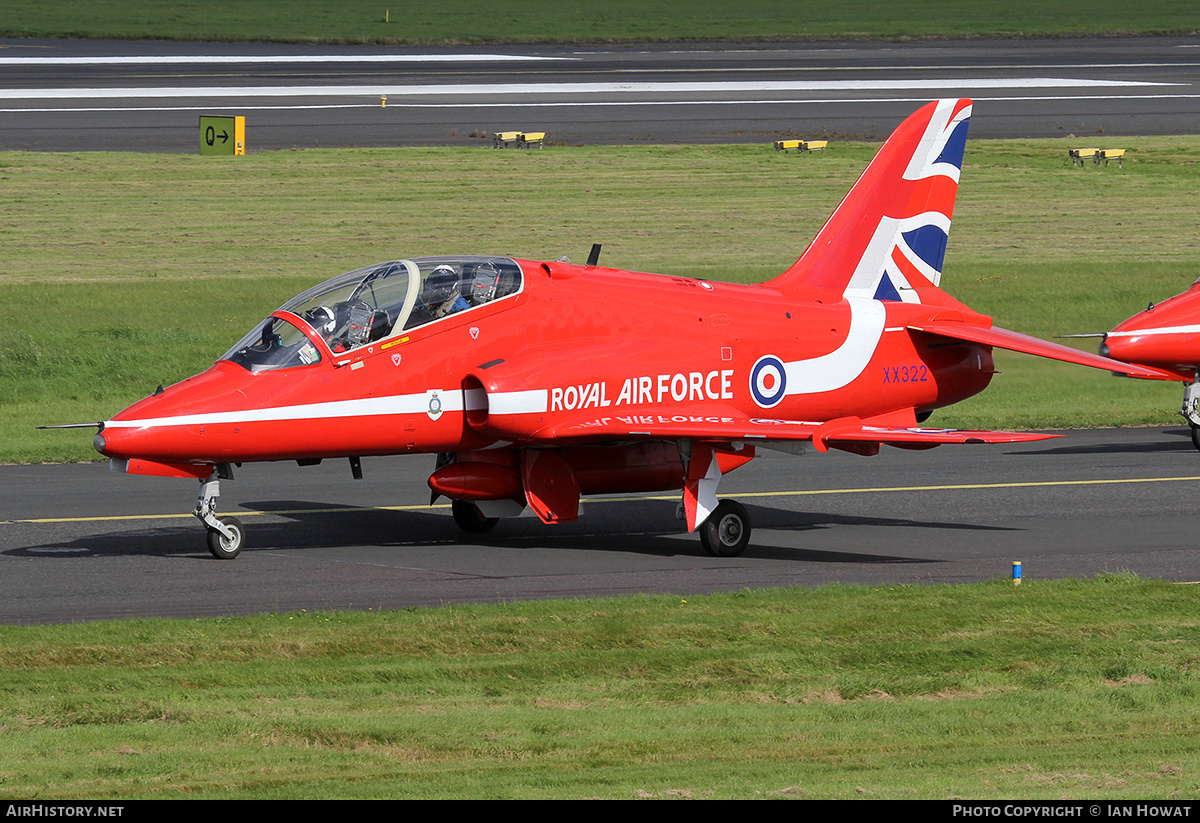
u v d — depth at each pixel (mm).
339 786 27969
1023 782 28328
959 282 134875
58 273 129500
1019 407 99188
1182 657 39438
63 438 85125
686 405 58906
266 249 141500
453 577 51531
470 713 33531
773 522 63781
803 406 62625
